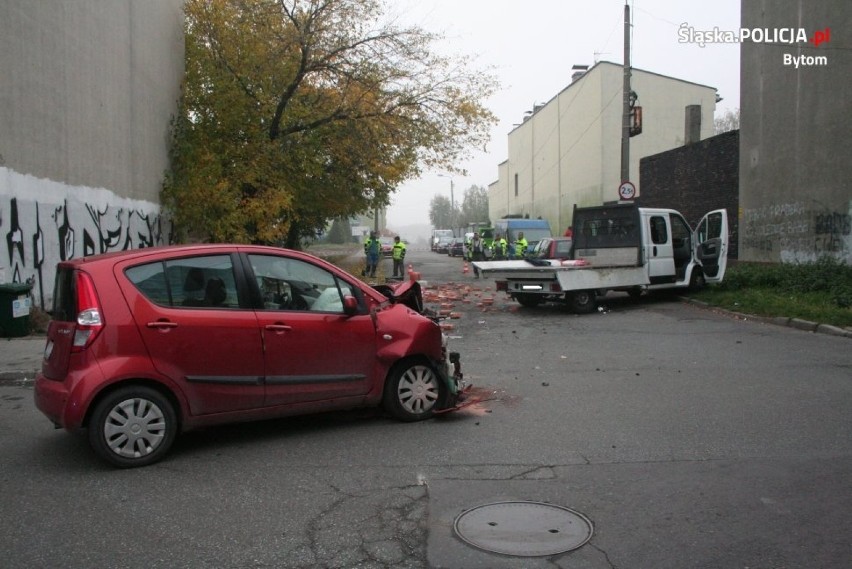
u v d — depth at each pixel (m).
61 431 6.62
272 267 6.22
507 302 18.47
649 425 6.55
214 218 20.31
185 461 5.66
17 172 12.25
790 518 4.41
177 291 5.75
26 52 12.44
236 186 20.69
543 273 15.32
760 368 9.18
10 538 4.21
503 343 11.74
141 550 4.04
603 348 11.05
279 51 20.28
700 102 41.22
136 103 18.08
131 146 17.70
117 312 5.45
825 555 3.91
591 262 17.00
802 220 18.84
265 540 4.16
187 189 20.27
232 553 4.00
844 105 17.19
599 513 4.52
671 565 3.81
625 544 4.06
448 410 6.91
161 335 5.56
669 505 4.64
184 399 5.66
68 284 5.61
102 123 15.79
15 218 12.18
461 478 5.20
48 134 13.27
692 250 17.55
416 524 4.38
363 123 21.47
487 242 41.16
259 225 20.94
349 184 24.00
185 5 22.34
